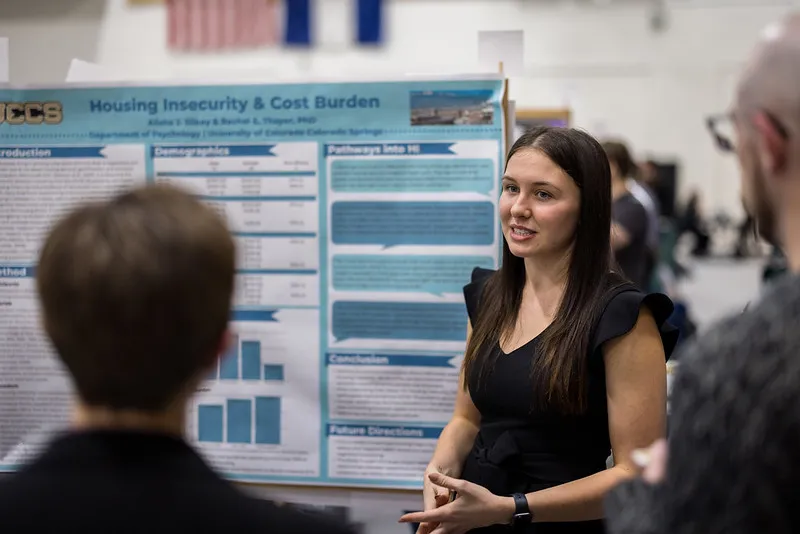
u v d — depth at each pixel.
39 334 2.07
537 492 1.42
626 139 11.04
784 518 0.67
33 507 0.66
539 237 1.48
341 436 2.01
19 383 2.08
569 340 1.42
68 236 0.70
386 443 2.00
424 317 1.97
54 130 2.05
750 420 0.68
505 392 1.49
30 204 2.07
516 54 1.98
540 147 1.48
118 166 2.04
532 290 1.56
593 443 1.47
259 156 2.00
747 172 0.82
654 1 10.54
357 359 2.00
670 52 10.85
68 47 7.20
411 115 1.94
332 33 8.43
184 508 0.66
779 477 0.67
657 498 0.74
